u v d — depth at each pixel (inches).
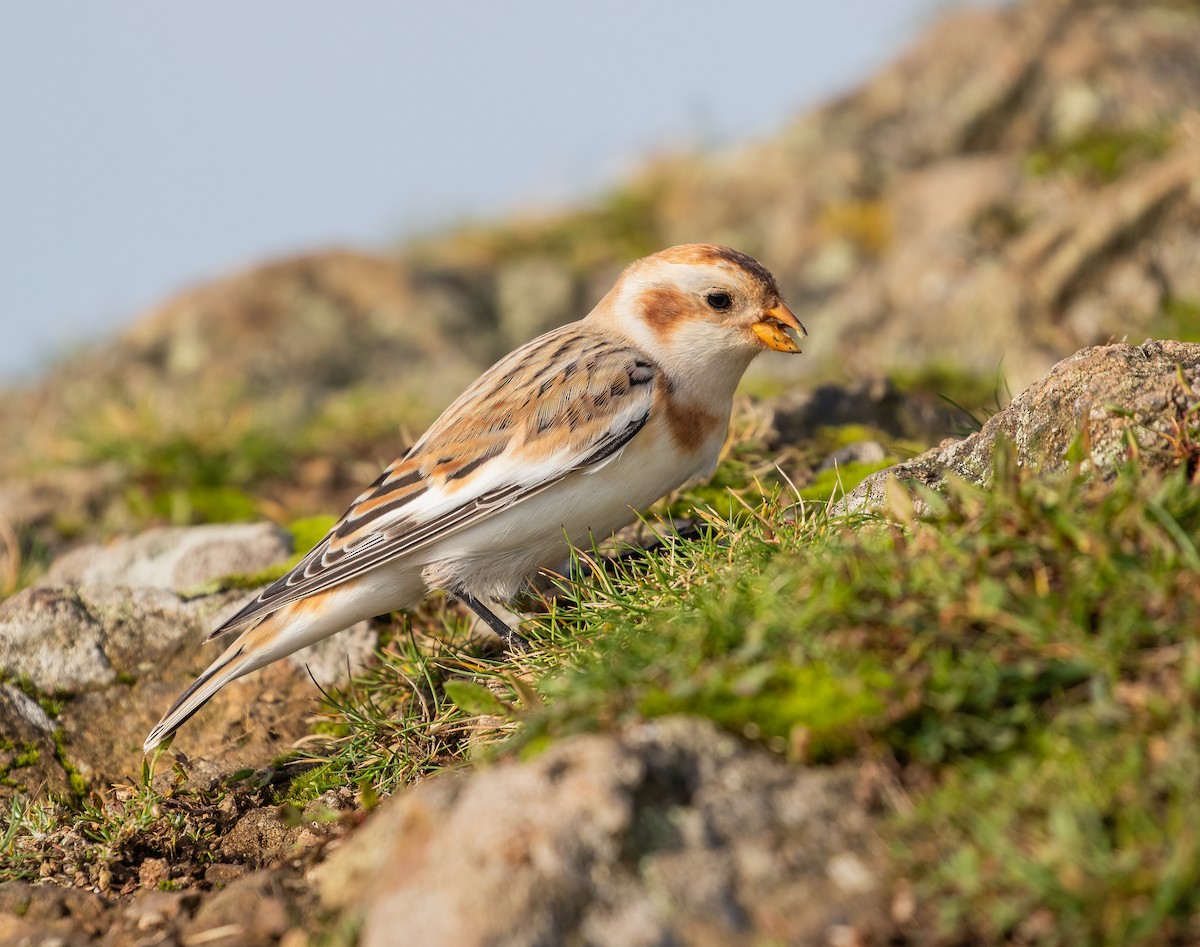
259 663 335.3
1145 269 641.0
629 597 288.5
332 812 282.0
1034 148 831.7
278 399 741.9
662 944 187.5
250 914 237.3
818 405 457.7
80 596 371.2
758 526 299.4
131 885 272.4
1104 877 178.5
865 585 223.8
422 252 960.3
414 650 333.1
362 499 350.9
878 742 205.6
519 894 190.2
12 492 603.5
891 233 797.2
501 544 345.1
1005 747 202.7
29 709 339.6
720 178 931.3
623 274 382.9
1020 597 215.5
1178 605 209.0
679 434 358.9
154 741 315.9
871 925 187.3
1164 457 255.6
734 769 205.0
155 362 810.2
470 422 352.2
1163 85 832.9
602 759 201.5
